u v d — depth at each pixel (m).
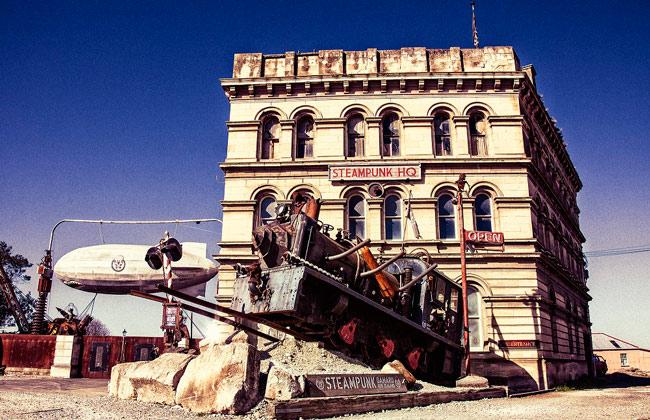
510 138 23.56
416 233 21.91
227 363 8.86
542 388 20.92
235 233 22.83
